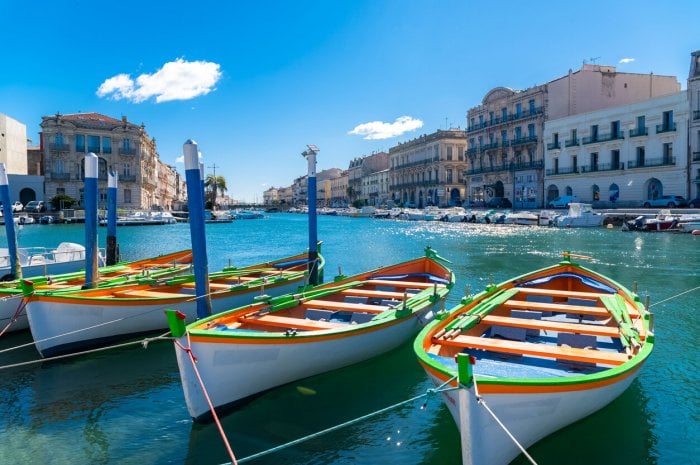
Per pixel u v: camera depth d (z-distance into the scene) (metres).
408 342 10.11
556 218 49.06
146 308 10.86
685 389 8.56
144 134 75.50
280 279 13.16
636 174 50.06
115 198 16.70
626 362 6.24
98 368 9.77
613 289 10.73
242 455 6.67
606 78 59.66
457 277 20.62
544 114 61.84
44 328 9.76
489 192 72.12
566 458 6.46
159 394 8.61
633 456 6.53
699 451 6.66
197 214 9.99
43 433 7.30
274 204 175.62
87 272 12.25
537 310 9.91
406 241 38.41
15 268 13.94
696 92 44.56
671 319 12.95
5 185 13.72
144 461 6.59
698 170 44.72
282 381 7.87
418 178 94.50
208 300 10.20
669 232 39.53
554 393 5.57
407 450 6.75
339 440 7.01
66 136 68.12
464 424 5.24
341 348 8.28
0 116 63.84
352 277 12.64
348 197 137.50
